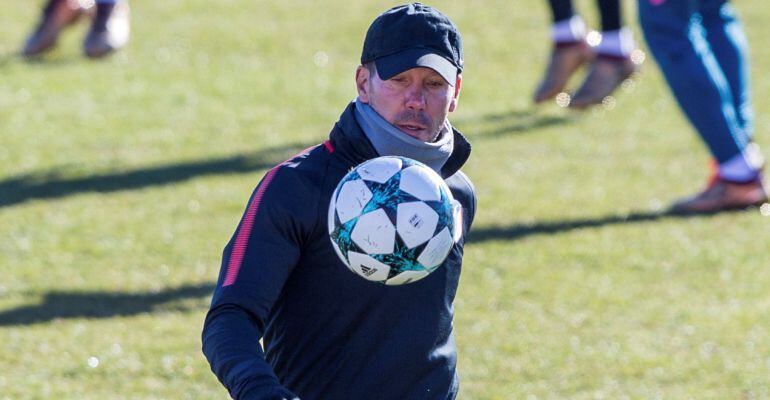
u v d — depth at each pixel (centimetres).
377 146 1077
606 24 3847
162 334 2136
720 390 1945
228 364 945
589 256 2606
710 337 2180
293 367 1098
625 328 2219
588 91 3853
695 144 3594
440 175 1145
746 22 5353
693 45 2838
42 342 2075
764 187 2956
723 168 2927
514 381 1962
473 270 2502
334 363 1083
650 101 4088
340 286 1055
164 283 2403
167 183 3078
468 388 1925
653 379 1986
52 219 2778
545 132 3684
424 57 1052
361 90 1103
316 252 1048
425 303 1094
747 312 2308
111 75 4178
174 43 4662
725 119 2884
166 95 3959
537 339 2150
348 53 4641
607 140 3612
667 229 2805
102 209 2861
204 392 1898
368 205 991
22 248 2580
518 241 2692
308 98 3997
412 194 998
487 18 5266
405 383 1099
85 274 2439
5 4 5203
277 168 1061
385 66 1056
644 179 3228
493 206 2944
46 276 2419
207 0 5416
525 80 4341
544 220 2848
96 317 2209
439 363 1123
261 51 4606
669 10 2798
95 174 3133
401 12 1070
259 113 3797
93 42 4384
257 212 1033
